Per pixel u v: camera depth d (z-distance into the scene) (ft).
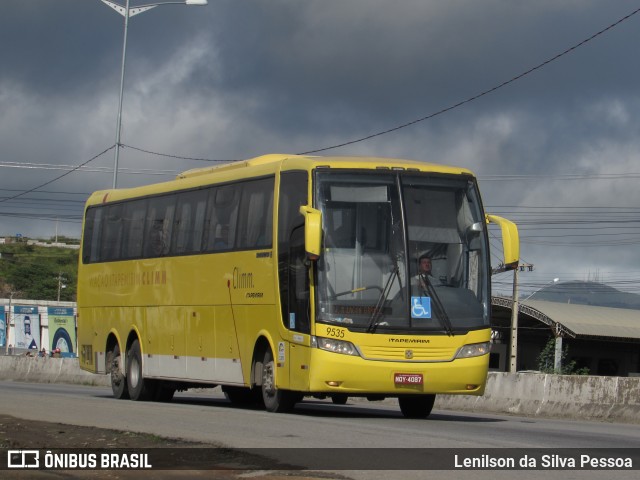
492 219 58.54
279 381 57.36
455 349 55.06
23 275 331.98
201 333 67.21
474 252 56.70
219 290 64.95
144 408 61.11
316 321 53.83
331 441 42.09
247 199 62.75
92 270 84.28
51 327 266.16
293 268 56.44
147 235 75.36
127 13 124.88
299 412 61.00
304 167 56.49
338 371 53.47
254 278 60.80
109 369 81.00
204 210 67.87
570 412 70.95
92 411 57.72
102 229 83.25
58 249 371.35
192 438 42.78
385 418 58.34
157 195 74.64
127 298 77.87
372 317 54.13
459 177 57.62
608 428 56.75
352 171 55.83
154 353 73.56
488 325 56.24
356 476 32.94
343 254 54.54
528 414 74.08
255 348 60.80
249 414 56.75
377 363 53.83
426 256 55.52
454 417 64.69
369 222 55.26
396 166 56.49
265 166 61.36
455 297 55.62
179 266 70.28
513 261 57.06
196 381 67.72
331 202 55.11
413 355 54.34
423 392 54.65
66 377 130.21
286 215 57.77
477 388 55.67
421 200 56.29
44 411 57.41
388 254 55.06
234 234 63.67
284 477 32.68
